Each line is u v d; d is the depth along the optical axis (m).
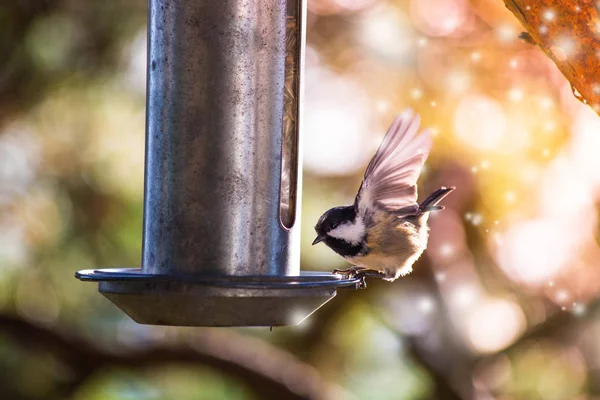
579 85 5.24
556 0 5.05
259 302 5.25
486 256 11.74
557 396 12.55
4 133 11.59
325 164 11.70
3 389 12.05
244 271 5.79
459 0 10.90
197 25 5.83
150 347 12.51
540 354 12.73
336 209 7.52
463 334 12.69
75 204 11.64
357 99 11.28
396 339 13.02
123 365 12.38
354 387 13.27
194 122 5.80
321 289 5.52
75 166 11.64
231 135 5.81
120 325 12.73
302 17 6.13
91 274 5.44
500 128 10.57
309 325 13.19
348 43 11.38
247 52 5.85
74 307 12.38
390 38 11.06
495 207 10.91
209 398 13.22
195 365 12.52
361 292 12.79
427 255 12.05
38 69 11.52
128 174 11.70
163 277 5.21
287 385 12.51
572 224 11.02
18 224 11.60
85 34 11.57
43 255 11.73
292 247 6.05
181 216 5.79
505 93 10.52
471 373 12.66
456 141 10.64
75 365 12.30
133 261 11.71
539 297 12.00
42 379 12.28
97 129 11.66
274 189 5.90
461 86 10.63
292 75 6.11
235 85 5.82
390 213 7.33
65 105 11.66
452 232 11.67
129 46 11.67
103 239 11.67
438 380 12.63
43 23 11.46
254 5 5.88
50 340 12.06
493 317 12.56
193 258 5.77
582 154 10.61
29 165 11.62
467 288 12.29
